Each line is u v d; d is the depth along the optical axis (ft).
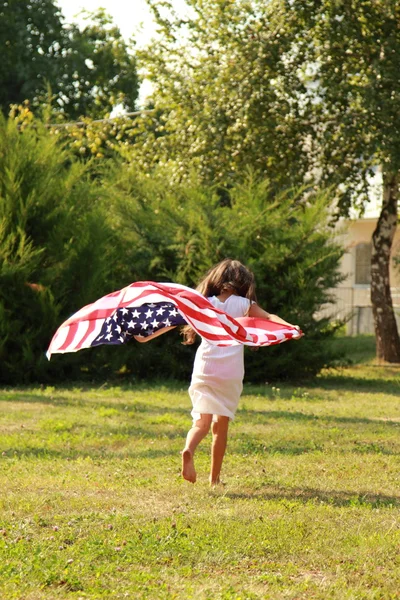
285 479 24.22
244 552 16.94
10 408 41.11
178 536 17.76
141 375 57.52
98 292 55.52
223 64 65.31
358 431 34.35
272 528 18.43
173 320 22.53
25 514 19.89
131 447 29.86
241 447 29.50
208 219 56.54
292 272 56.24
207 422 22.40
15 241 54.13
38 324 53.98
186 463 21.67
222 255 55.36
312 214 57.00
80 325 22.26
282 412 40.34
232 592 14.53
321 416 39.42
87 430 33.83
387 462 27.22
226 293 23.48
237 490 22.75
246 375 57.06
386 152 59.77
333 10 60.59
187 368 56.80
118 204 59.16
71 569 15.64
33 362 53.26
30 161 54.60
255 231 56.90
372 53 61.11
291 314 56.18
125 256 58.39
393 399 48.70
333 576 15.76
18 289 53.42
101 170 64.59
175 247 56.18
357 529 18.76
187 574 15.60
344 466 26.43
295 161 64.28
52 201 55.62
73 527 18.53
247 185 60.49
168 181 63.77
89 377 56.65
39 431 33.73
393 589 14.99
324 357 58.13
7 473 24.81
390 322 72.90
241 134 63.57
